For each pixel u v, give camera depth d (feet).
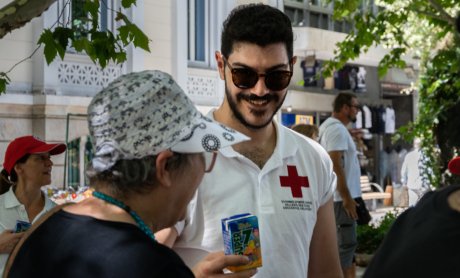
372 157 71.10
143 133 6.52
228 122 10.34
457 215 5.95
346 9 29.53
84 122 36.42
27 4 11.25
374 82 70.38
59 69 35.81
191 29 44.29
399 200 62.54
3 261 13.78
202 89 44.14
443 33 29.22
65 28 13.97
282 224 9.93
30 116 34.88
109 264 6.13
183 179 6.89
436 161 30.71
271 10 9.94
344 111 25.27
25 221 15.26
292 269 9.95
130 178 6.61
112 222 6.52
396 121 77.51
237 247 8.34
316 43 58.34
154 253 6.21
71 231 6.55
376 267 6.26
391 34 31.63
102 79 37.88
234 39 9.83
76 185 35.96
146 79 6.67
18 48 34.63
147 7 40.24
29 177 16.02
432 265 5.77
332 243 10.97
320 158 10.67
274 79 9.82
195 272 8.26
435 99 30.86
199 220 9.79
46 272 6.44
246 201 9.76
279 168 10.16
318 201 10.60
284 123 59.88
